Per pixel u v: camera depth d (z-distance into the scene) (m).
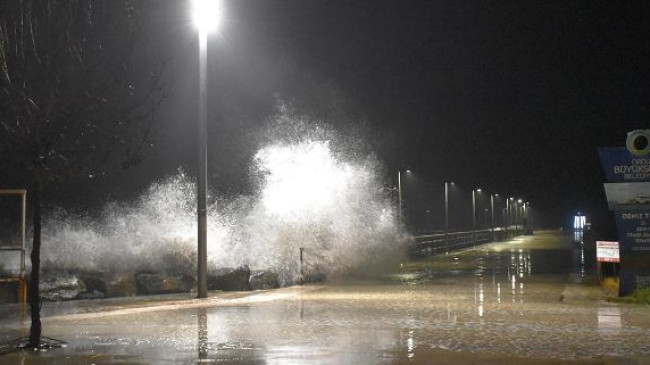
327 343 17.14
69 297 27.14
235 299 27.72
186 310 24.28
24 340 17.16
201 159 27.97
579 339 17.58
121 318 22.22
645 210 25.98
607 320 21.06
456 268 46.16
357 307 24.83
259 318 21.95
